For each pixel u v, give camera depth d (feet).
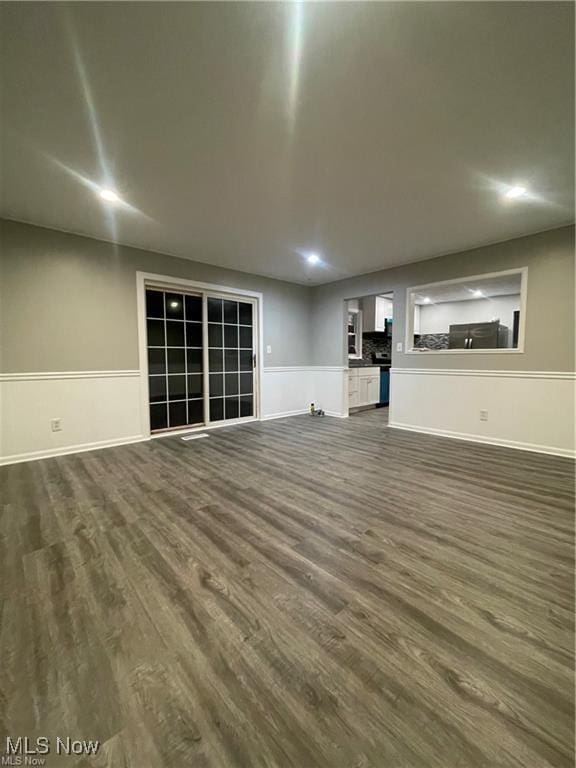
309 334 19.69
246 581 4.89
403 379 15.24
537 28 4.28
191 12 4.08
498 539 5.96
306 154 6.97
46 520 6.72
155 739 2.86
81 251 11.39
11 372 10.24
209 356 15.39
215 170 7.50
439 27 4.27
